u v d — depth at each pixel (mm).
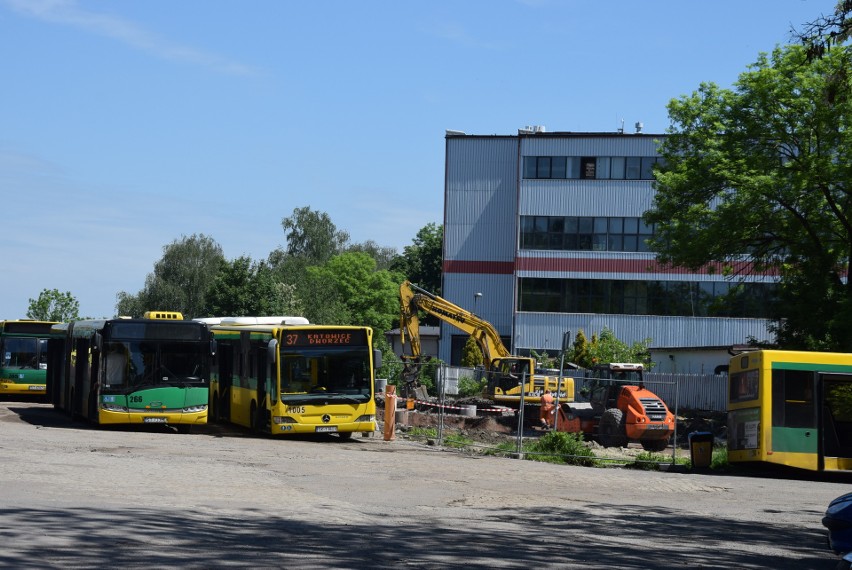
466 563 10148
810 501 18859
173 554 9734
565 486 19297
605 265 65500
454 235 69125
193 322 29031
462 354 67875
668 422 31812
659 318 64562
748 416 24469
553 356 65750
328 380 27625
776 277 61594
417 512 14492
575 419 34656
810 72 37031
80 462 19031
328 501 15273
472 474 20531
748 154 38531
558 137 66375
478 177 69062
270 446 25172
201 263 101938
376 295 110625
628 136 65500
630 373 34625
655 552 11758
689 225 39781
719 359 53500
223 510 13445
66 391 34562
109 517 11984
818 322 36500
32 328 43625
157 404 28266
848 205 37062
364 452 24781
